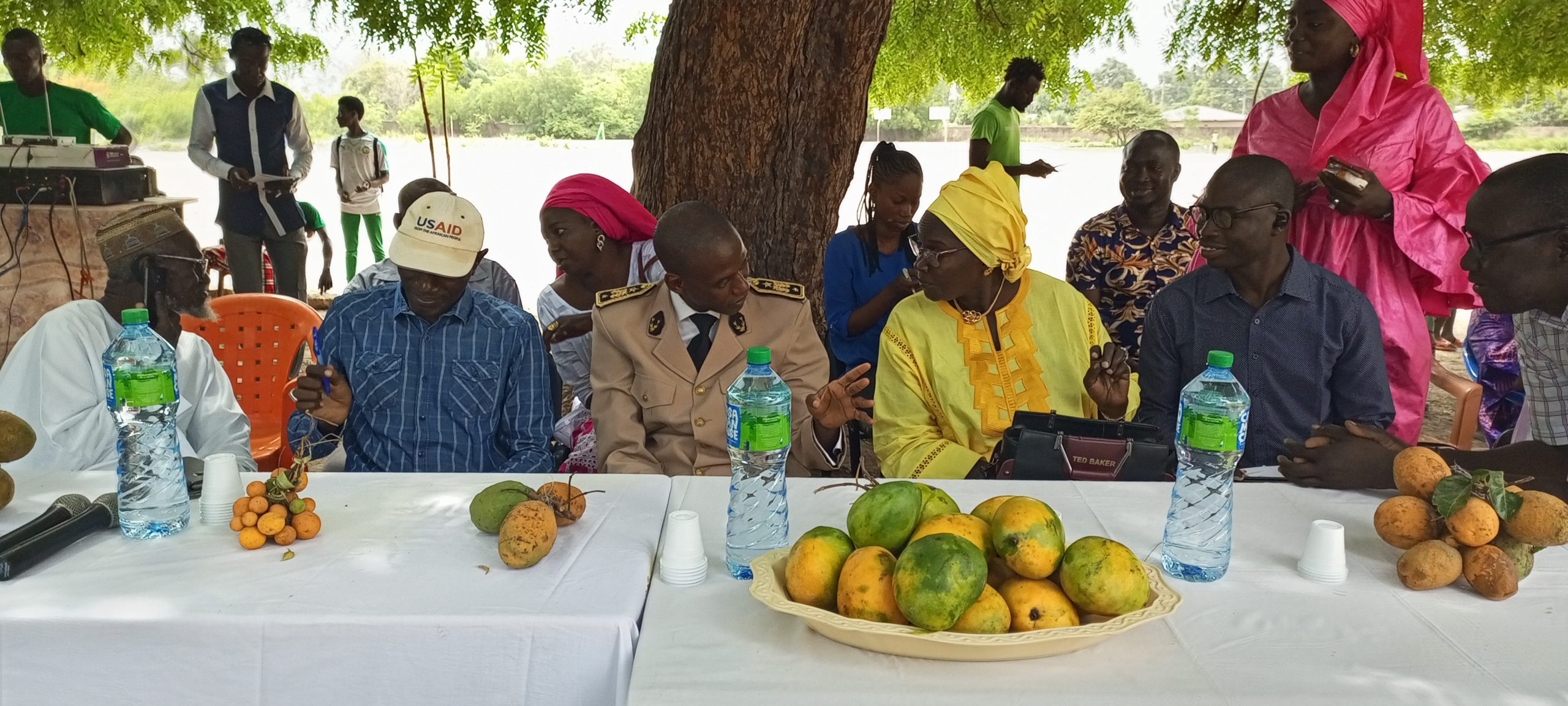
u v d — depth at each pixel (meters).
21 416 2.62
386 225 12.32
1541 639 1.50
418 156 24.84
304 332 3.94
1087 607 1.41
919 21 7.82
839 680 1.35
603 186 3.57
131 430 1.86
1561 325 2.19
